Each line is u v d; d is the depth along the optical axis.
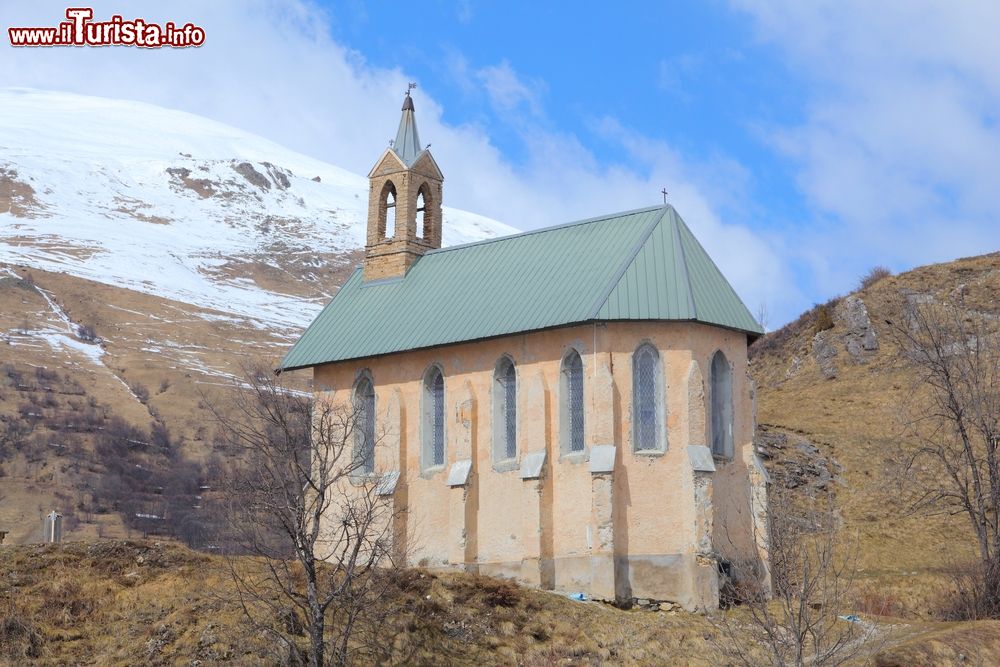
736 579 56.72
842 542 68.88
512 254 65.44
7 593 45.88
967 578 59.22
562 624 50.66
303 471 45.56
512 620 50.09
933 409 86.62
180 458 152.88
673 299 57.62
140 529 114.50
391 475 63.19
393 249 70.50
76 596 46.38
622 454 56.56
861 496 76.50
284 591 43.59
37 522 117.12
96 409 173.62
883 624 54.25
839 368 102.25
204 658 42.78
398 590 49.25
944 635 49.50
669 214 61.62
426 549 61.81
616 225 62.69
